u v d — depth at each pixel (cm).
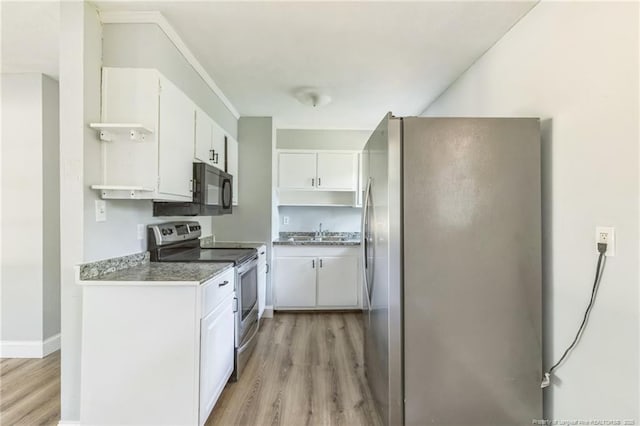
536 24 178
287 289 393
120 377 170
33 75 267
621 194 130
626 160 128
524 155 166
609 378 136
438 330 165
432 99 329
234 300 229
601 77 138
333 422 190
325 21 195
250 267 273
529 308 166
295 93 314
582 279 149
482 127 165
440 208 165
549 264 169
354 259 398
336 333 331
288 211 457
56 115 279
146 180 185
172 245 247
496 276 166
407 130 165
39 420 189
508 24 197
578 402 151
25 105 267
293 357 275
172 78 213
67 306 176
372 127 437
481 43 219
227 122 343
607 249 136
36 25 199
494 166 166
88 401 170
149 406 170
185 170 223
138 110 185
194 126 238
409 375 165
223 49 229
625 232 129
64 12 175
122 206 202
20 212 269
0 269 269
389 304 166
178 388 169
